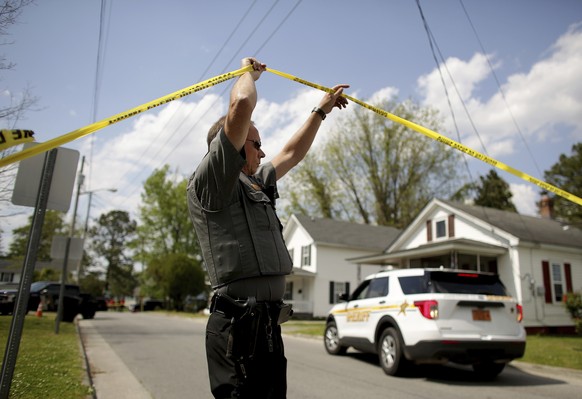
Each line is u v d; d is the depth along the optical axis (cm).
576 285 1894
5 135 158
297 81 242
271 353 190
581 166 3759
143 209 4828
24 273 352
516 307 745
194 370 738
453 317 706
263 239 193
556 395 620
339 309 980
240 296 186
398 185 3594
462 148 237
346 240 3112
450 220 2083
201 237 193
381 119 3550
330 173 3734
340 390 620
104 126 174
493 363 759
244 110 172
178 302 4250
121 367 756
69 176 423
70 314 2050
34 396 432
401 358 731
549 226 2183
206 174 181
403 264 2250
